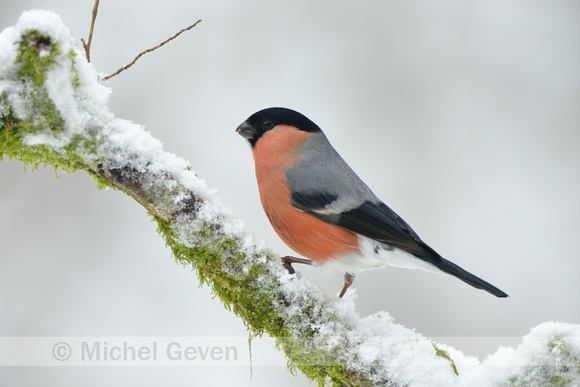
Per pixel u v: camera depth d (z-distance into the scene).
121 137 4.98
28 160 5.04
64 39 4.64
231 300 5.44
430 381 5.00
